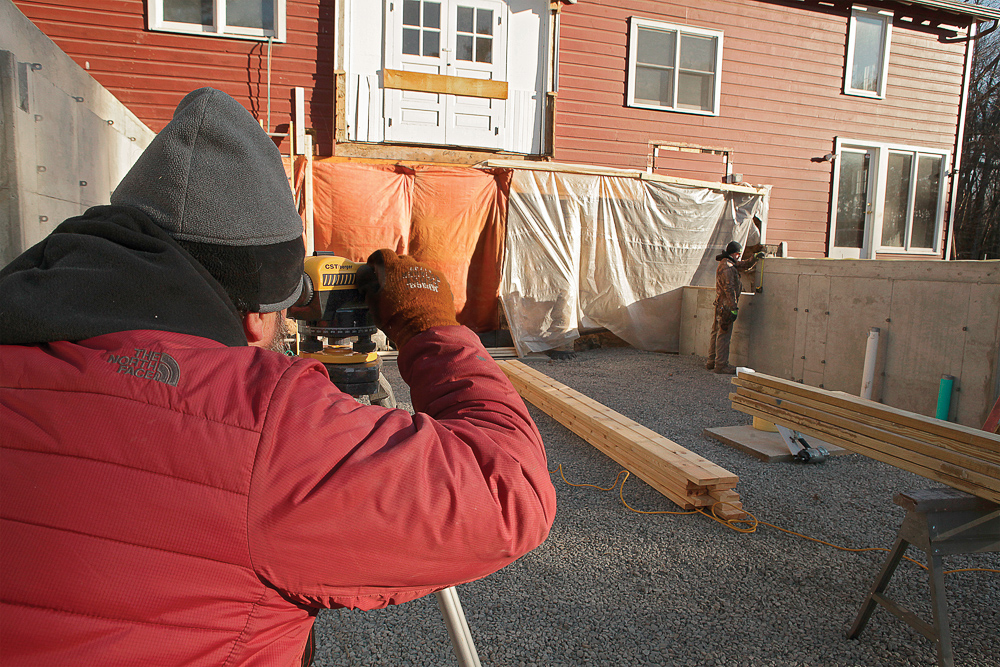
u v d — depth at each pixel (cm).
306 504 57
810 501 392
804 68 1080
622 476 425
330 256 130
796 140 1088
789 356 721
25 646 52
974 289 521
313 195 732
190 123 70
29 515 54
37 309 59
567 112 960
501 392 83
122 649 54
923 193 1201
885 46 1113
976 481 230
